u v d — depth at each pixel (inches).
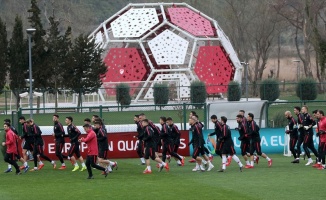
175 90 4347.9
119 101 3681.1
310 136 1788.9
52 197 1294.3
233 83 4035.4
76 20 6505.9
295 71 7445.9
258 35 5797.2
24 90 3481.8
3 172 1768.0
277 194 1279.5
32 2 3550.7
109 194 1316.4
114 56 4658.0
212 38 4872.0
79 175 1664.6
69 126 1756.9
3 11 6515.8
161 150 1882.4
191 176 1595.7
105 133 1675.7
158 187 1402.6
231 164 1868.8
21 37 3508.9
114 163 1706.4
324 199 1220.5
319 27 5629.9
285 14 5979.3
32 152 1854.1
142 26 4817.9
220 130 1680.6
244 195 1272.1
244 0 5905.5
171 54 4675.2
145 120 1673.2
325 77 5027.1
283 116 2497.5
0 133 2694.4
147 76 4736.7
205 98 3777.1
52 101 4734.3
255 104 2340.1
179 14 4940.9
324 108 3472.0
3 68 3548.2
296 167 1755.7
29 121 1784.0
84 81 3587.6
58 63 3570.4
